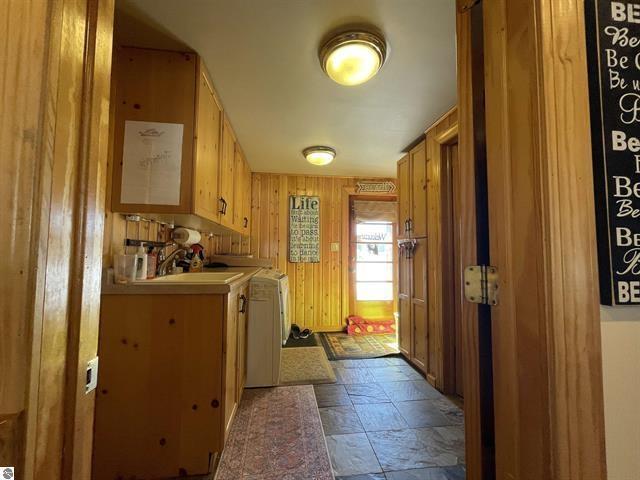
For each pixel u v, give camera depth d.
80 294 0.54
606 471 0.55
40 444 0.46
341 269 4.59
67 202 0.51
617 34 0.64
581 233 0.57
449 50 1.70
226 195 2.55
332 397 2.43
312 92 2.16
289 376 2.83
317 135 2.97
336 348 3.67
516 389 0.63
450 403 2.36
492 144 0.70
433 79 1.99
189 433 1.58
